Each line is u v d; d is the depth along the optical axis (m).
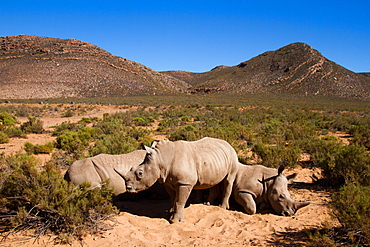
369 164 7.65
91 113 43.44
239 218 5.89
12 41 148.75
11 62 115.88
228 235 5.06
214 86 120.31
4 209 4.86
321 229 5.18
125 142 10.77
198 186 5.84
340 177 8.00
